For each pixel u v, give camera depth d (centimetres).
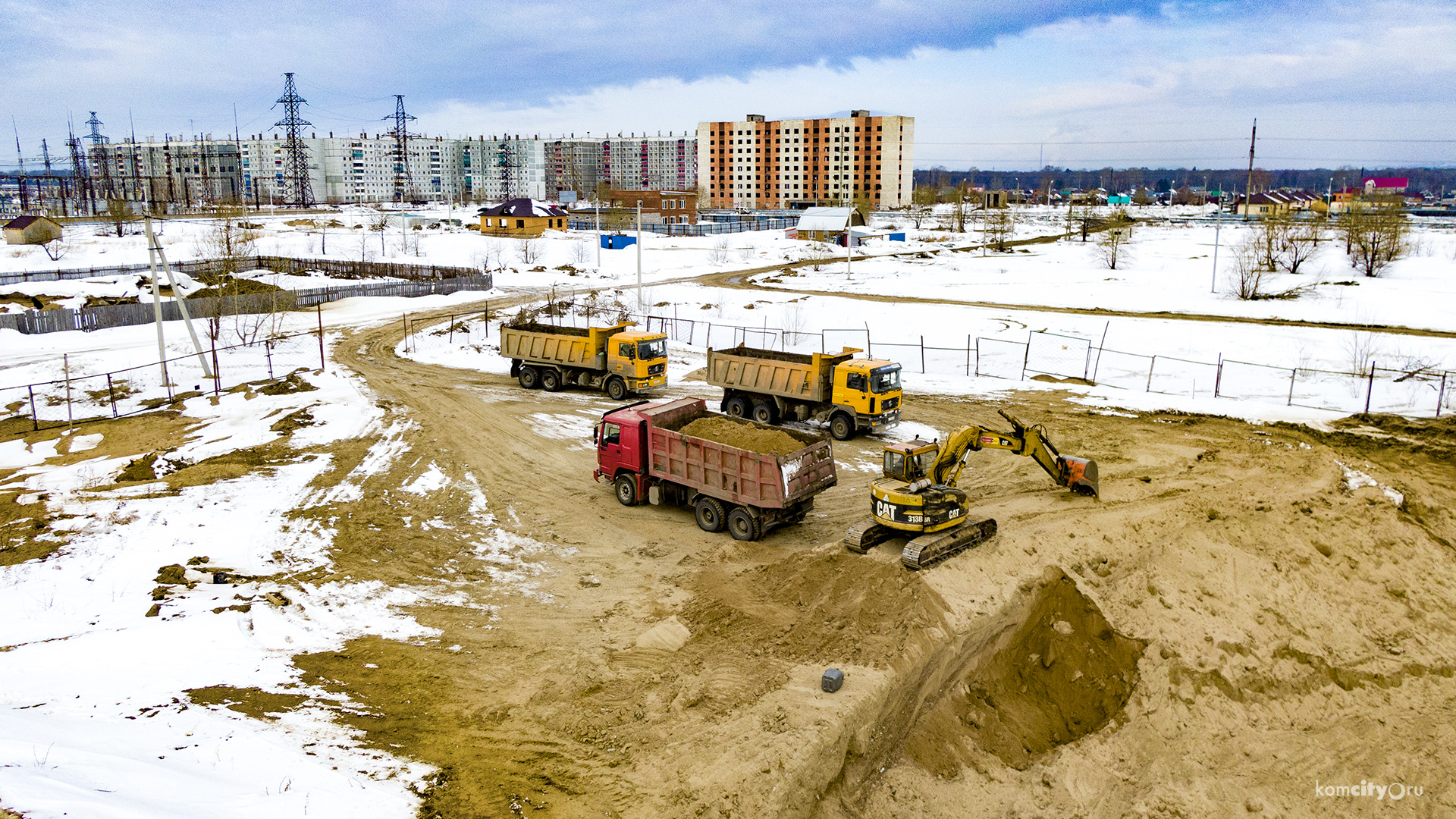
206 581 1727
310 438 2734
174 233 9350
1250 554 1842
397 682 1375
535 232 10831
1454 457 2520
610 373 3347
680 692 1334
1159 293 5803
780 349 4375
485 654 1476
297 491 2272
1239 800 1259
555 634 1549
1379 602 1756
